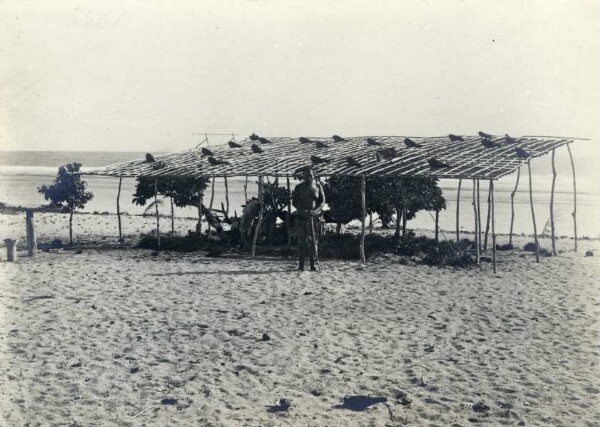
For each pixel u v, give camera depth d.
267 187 22.08
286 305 13.12
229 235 22.30
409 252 20.00
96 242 23.34
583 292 14.55
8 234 25.16
